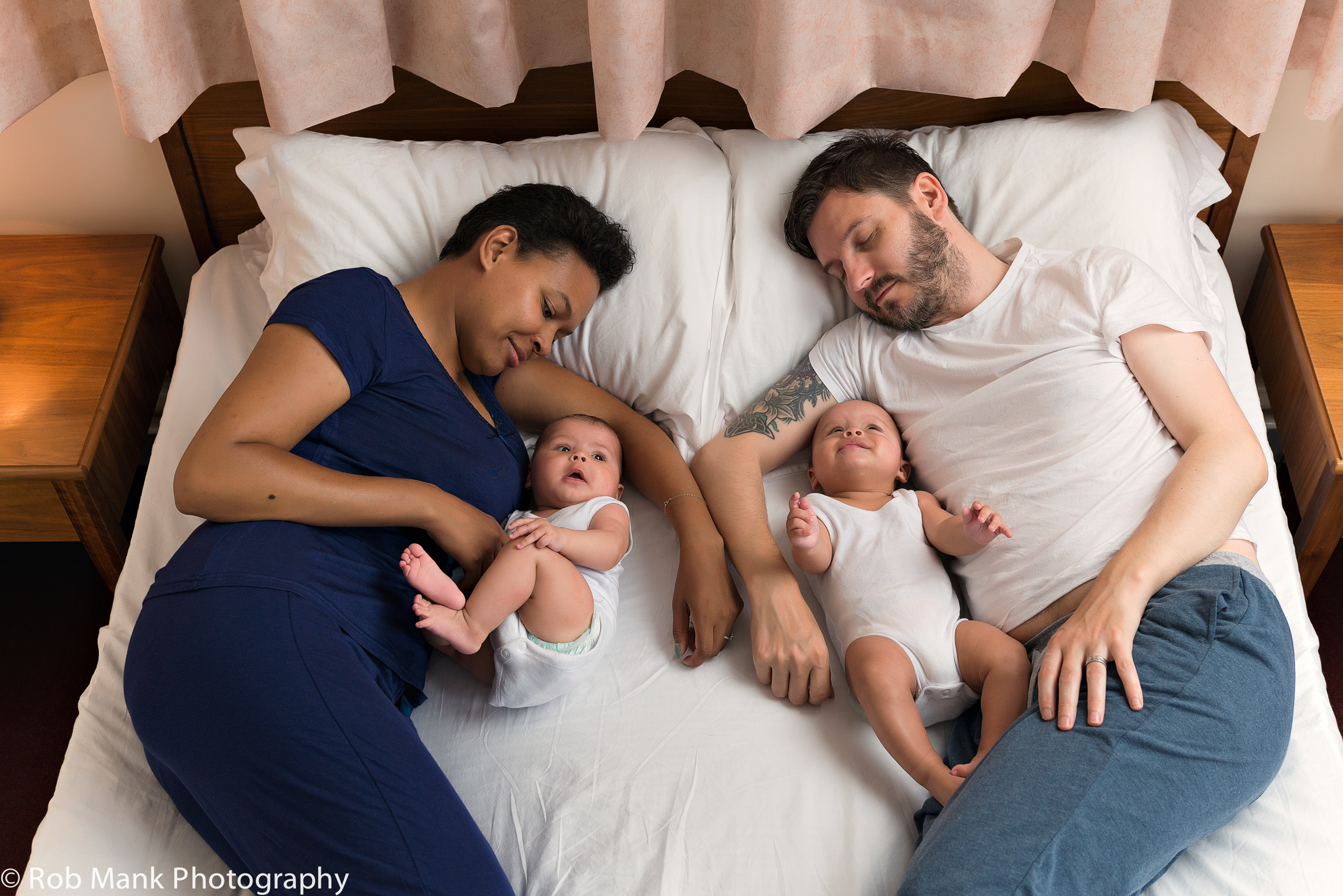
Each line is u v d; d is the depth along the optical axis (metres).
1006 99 1.79
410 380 1.34
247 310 1.77
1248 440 1.31
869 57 1.65
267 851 1.08
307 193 1.59
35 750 1.74
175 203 1.92
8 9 1.51
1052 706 1.17
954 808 1.10
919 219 1.49
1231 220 1.92
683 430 1.62
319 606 1.18
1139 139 1.65
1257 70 1.51
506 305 1.37
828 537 1.42
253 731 1.08
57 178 1.87
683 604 1.43
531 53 1.70
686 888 1.14
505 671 1.28
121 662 1.35
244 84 1.71
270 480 1.18
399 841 1.06
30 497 1.59
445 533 1.29
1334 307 1.73
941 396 1.53
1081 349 1.40
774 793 1.22
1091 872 1.04
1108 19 1.52
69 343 1.72
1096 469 1.34
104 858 1.14
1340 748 1.23
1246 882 1.10
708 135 1.77
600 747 1.28
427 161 1.64
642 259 1.59
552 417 1.61
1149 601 1.26
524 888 1.17
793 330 1.65
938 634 1.30
